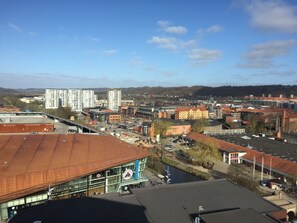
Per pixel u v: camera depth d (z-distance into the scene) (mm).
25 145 71750
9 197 57562
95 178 73188
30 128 110250
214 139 145875
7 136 77438
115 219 44156
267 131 195375
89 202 49781
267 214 47094
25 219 43625
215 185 59750
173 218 45375
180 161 128750
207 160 123562
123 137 165375
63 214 45281
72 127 122125
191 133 171500
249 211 46188
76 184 69875
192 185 59438
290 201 78500
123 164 76312
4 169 59719
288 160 111250
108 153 76500
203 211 48031
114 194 53625
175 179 104062
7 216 60406
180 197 53281
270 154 122062
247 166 119625
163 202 50906
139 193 54594
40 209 46906
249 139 153125
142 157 80625
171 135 194125
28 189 59594
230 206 50219
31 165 63094
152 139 174375
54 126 123625
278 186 93375
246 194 55531
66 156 69625
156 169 115000
